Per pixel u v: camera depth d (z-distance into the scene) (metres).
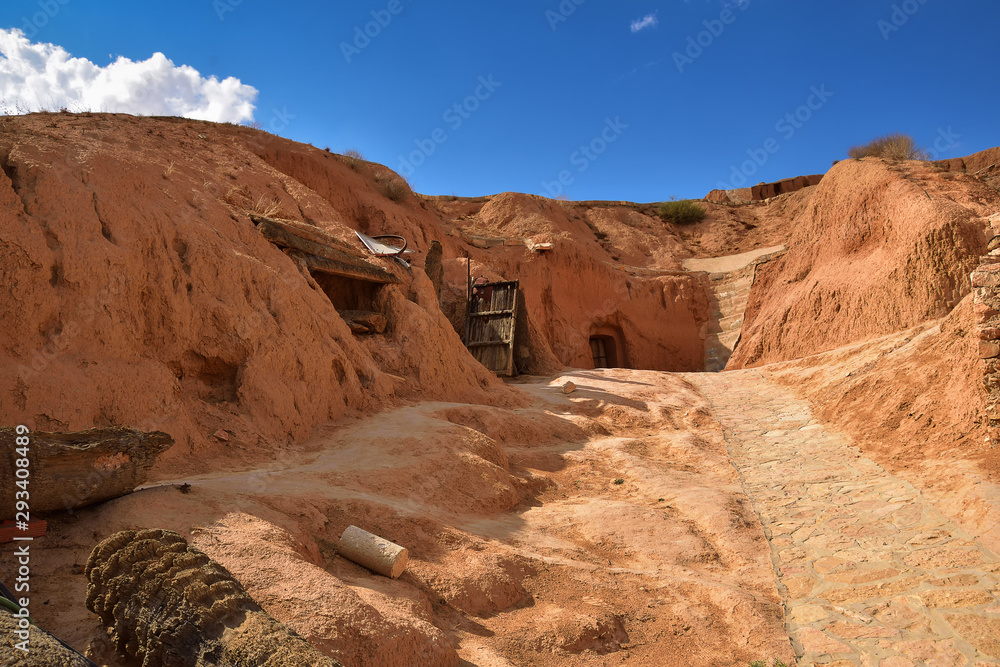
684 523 8.16
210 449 7.88
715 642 5.55
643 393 15.11
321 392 9.95
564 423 12.55
